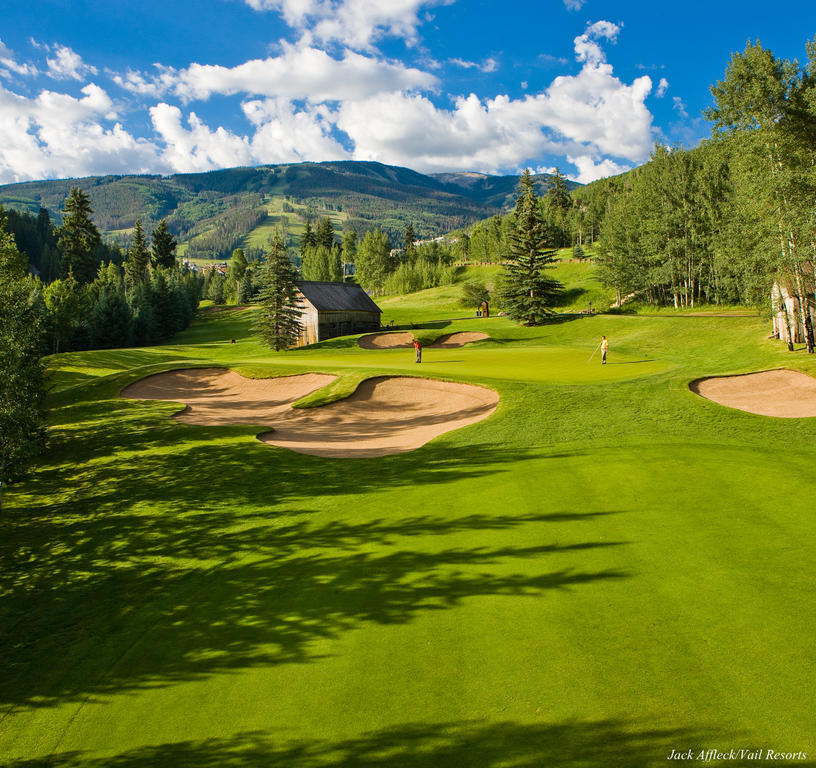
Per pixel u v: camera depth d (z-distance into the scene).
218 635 9.73
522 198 76.81
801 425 22.47
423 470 18.75
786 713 6.65
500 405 27.44
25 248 174.12
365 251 164.62
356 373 35.34
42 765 7.11
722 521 12.41
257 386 38.19
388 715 7.21
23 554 15.01
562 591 9.81
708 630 8.38
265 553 13.12
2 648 10.39
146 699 8.20
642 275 80.62
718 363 36.69
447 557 11.63
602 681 7.44
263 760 6.67
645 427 22.64
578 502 14.11
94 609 11.52
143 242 133.75
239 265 169.88
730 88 35.91
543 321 69.56
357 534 13.52
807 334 35.16
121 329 89.44
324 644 8.98
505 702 7.23
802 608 8.82
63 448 26.05
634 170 156.75
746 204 39.03
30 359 22.91
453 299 122.44
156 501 18.00
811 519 12.33
